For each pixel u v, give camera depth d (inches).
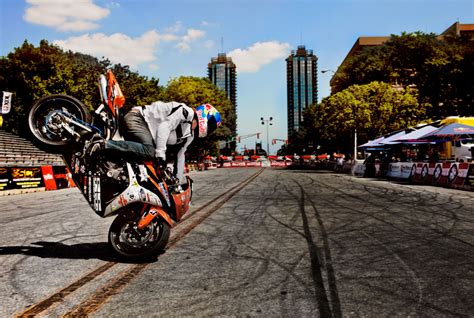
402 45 1581.0
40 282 152.6
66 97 178.7
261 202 423.8
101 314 120.6
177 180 204.8
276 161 2701.8
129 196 173.3
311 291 140.2
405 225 275.1
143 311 122.7
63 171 741.9
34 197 542.0
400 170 839.7
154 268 171.0
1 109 555.2
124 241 177.8
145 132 189.5
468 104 1509.6
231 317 117.7
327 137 1936.5
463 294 136.5
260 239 231.6
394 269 166.9
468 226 270.2
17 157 812.0
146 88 1481.3
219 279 154.8
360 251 199.9
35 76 1170.0
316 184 707.4
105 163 178.1
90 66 1433.3
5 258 191.9
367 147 1220.5
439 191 549.0
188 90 1872.5
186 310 123.3
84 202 462.3
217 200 446.6
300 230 259.3
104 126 193.8
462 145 914.1
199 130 210.7
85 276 159.6
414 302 129.2
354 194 510.3
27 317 118.5
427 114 1556.3
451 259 183.0
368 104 1310.3
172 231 257.3
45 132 176.1
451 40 1710.1
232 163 2699.3
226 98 2410.2
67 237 247.0
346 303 128.6
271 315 119.0
